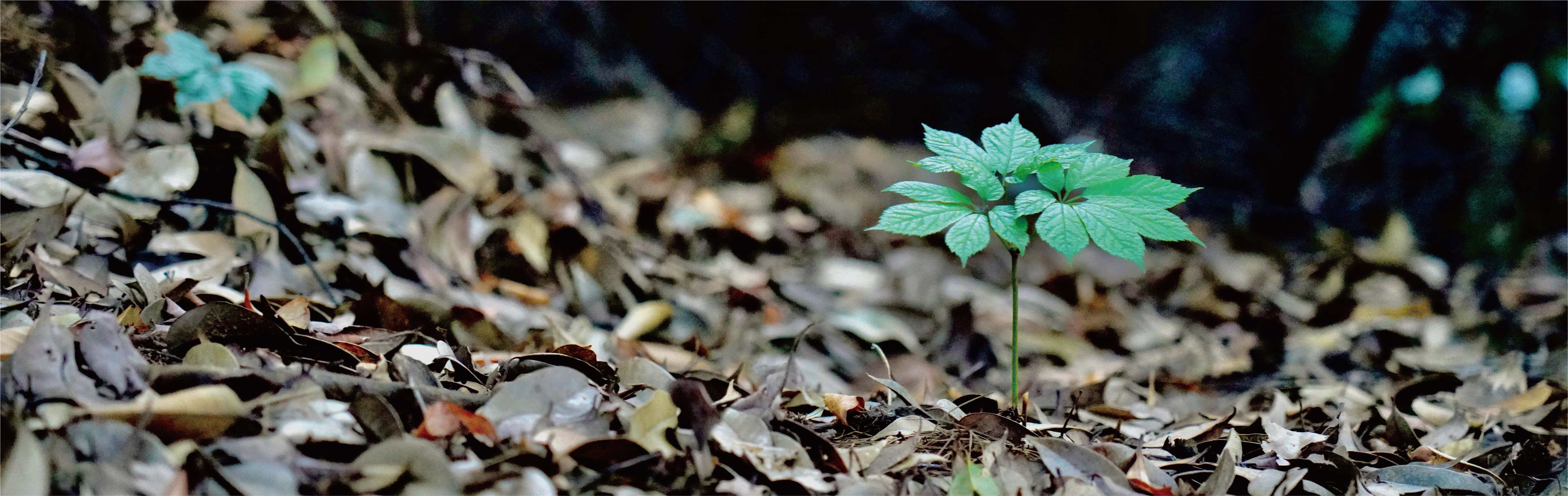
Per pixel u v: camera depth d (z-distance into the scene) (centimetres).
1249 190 279
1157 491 95
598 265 148
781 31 297
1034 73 293
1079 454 96
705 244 192
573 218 157
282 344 97
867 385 134
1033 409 118
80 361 91
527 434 92
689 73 297
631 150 248
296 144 135
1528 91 227
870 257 209
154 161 121
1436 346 166
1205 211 265
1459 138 259
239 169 122
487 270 141
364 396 91
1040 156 100
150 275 104
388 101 162
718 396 106
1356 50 263
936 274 193
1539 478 108
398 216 136
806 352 142
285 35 156
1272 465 100
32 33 124
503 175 165
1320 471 100
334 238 128
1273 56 283
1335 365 154
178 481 86
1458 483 101
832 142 270
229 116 130
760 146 260
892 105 293
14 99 119
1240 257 233
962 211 98
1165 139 285
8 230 108
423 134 155
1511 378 134
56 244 110
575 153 213
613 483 90
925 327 164
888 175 256
